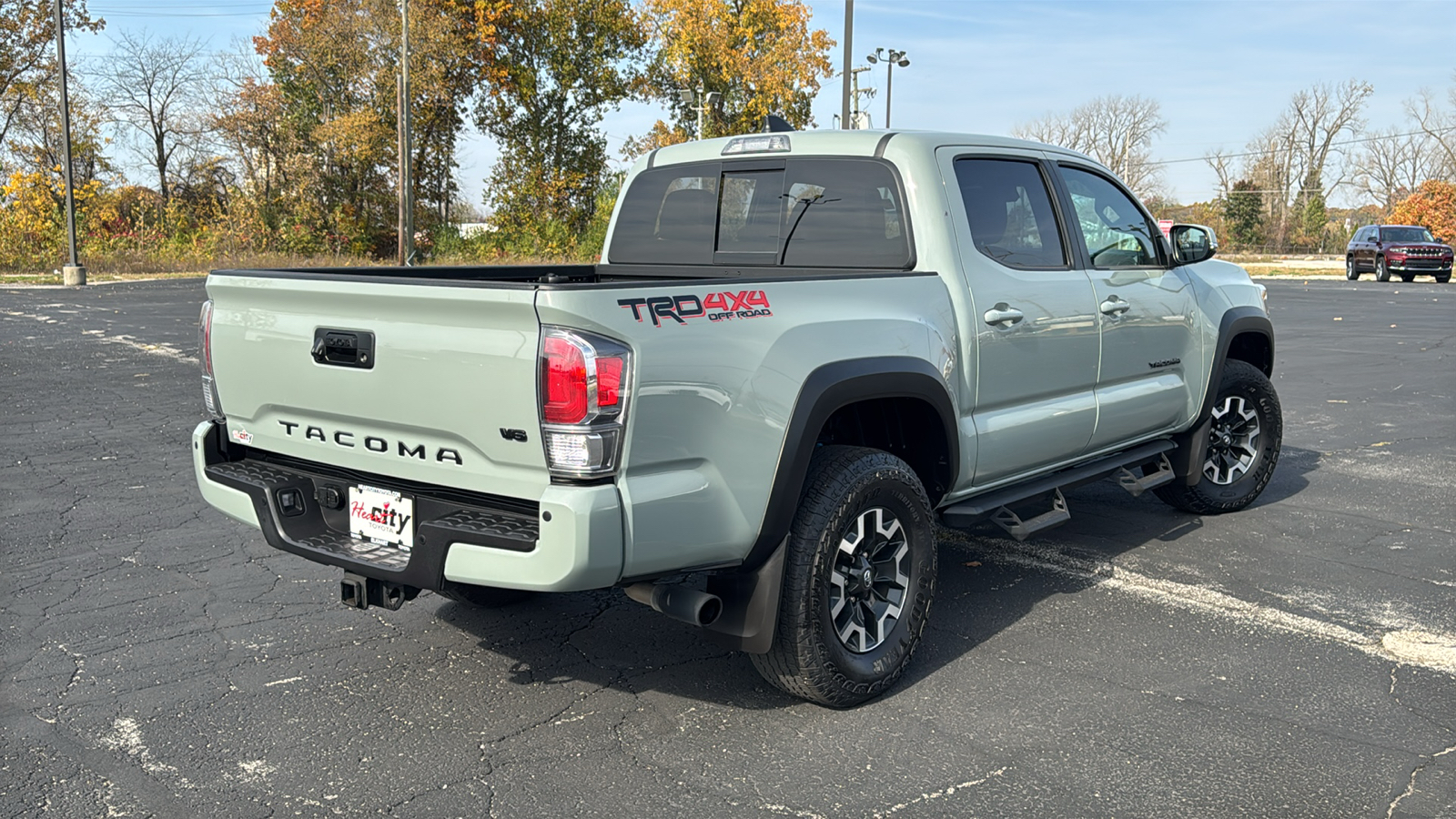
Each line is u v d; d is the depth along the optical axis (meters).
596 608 4.44
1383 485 6.61
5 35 41.88
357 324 3.14
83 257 34.69
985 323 4.02
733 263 4.57
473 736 3.25
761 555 3.21
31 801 2.85
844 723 3.34
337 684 3.64
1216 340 5.45
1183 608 4.40
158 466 7.04
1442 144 79.25
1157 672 3.72
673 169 4.81
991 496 4.29
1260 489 5.98
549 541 2.76
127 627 4.17
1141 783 2.93
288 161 47.69
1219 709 3.42
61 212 37.69
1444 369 12.52
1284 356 13.87
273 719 3.37
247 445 3.68
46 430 8.31
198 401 9.70
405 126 35.78
